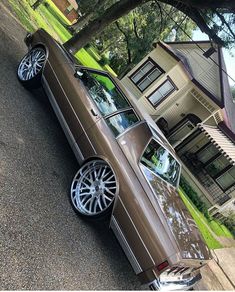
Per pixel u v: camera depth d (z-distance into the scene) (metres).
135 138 5.39
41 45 6.79
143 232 4.63
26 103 6.41
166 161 5.85
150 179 5.10
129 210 4.75
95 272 4.61
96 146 5.30
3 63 7.04
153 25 34.12
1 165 4.45
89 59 26.62
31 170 4.93
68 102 5.89
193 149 20.39
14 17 11.57
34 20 15.40
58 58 6.38
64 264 4.12
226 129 20.22
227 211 18.06
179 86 20.02
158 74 20.61
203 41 21.31
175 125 20.73
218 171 19.64
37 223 4.20
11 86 6.45
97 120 5.46
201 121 20.27
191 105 20.41
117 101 5.99
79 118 5.64
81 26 29.81
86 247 4.77
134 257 4.65
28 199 4.39
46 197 4.75
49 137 6.13
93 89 5.92
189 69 20.02
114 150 5.15
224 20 9.00
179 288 4.99
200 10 9.76
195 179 18.67
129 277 5.25
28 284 3.42
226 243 14.80
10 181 4.36
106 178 5.04
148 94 20.62
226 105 20.31
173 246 4.54
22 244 3.73
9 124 5.39
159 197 4.98
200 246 5.28
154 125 6.50
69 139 5.71
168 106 20.39
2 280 3.20
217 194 19.03
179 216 5.19
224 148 17.89
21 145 5.21
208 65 20.78
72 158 6.18
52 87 6.24
